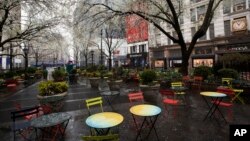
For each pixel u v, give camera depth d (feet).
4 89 50.47
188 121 19.63
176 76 40.75
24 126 15.24
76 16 40.42
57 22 48.21
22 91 48.65
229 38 71.97
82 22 39.88
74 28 41.24
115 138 10.11
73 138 16.39
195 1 86.99
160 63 110.63
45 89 26.50
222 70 37.17
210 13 38.34
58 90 27.50
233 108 23.57
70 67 75.10
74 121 20.99
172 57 101.30
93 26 41.27
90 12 39.91
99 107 27.07
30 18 48.78
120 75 62.85
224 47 75.25
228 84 30.91
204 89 35.09
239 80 32.09
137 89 42.09
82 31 41.47
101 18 39.96
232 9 73.67
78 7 39.34
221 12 76.69
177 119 20.39
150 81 38.22
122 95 35.81
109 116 14.57
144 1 38.81
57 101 25.03
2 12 45.27
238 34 70.28
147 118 21.03
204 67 39.63
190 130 17.24
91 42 94.94
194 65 88.89
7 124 21.01
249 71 41.65
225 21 76.54
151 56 117.60
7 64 144.25
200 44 85.56
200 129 17.38
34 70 92.63
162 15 47.55
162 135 16.39
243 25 68.74
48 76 99.40
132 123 19.62
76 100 33.19
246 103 25.63
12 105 31.89
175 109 24.30
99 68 84.99
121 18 43.96
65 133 17.48
